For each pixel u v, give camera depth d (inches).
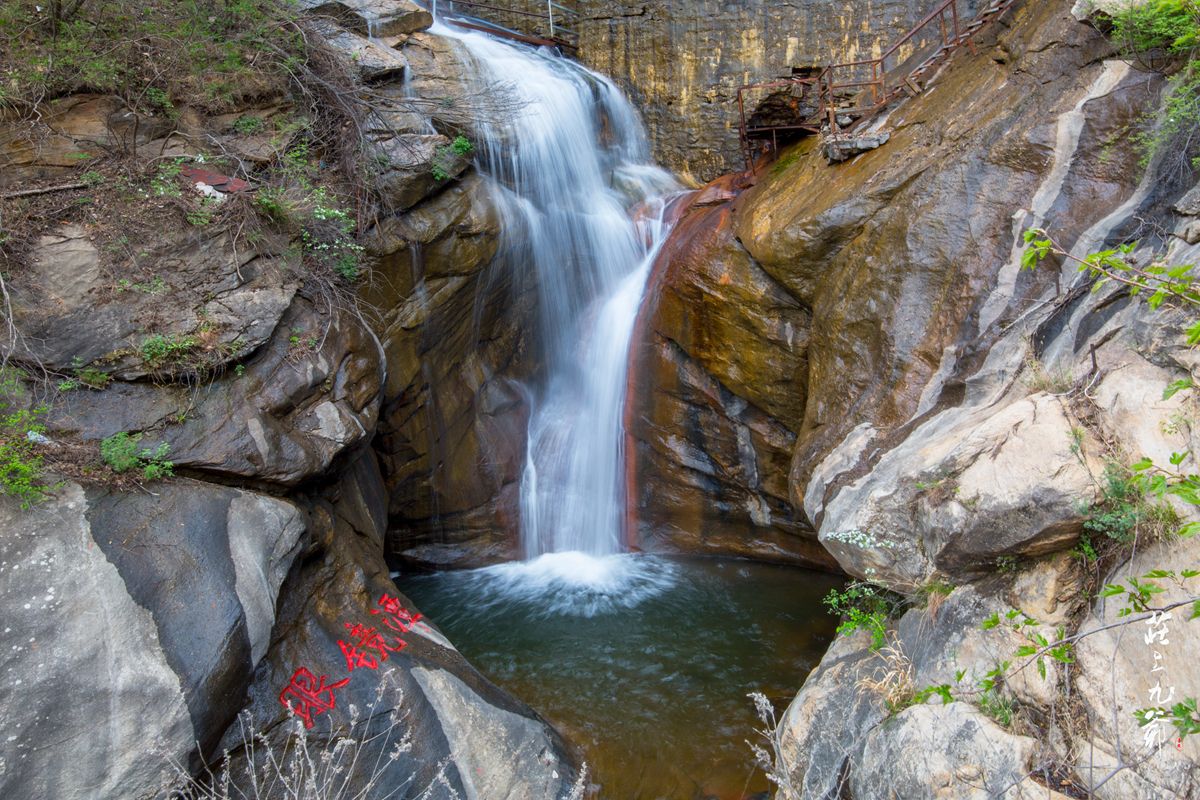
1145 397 163.2
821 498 248.1
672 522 377.7
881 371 259.6
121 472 195.9
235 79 272.7
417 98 331.6
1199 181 201.0
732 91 460.8
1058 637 149.9
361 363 267.3
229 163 261.1
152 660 171.9
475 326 365.4
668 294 358.3
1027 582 167.8
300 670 208.4
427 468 347.3
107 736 163.0
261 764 187.3
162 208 232.1
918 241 260.5
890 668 192.2
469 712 220.2
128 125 249.0
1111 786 133.5
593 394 392.5
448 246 326.6
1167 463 150.3
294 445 228.4
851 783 176.4
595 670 281.9
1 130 228.8
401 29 361.7
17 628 164.4
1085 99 239.5
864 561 210.1
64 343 204.2
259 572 199.0
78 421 198.4
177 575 184.2
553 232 396.5
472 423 370.0
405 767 200.4
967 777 148.3
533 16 493.0
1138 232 207.6
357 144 294.8
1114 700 140.8
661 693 267.4
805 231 294.8
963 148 266.7
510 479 385.4
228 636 183.5
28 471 181.9
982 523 171.6
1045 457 166.4
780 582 347.6
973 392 220.5
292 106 287.3
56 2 240.8
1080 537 161.0
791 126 379.9
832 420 272.7
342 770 194.1
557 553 389.4
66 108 241.1
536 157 390.6
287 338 243.9
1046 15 269.1
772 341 319.3
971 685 163.9
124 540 183.8
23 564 171.6
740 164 463.8
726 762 233.5
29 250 212.5
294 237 259.0
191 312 222.2
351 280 279.3
